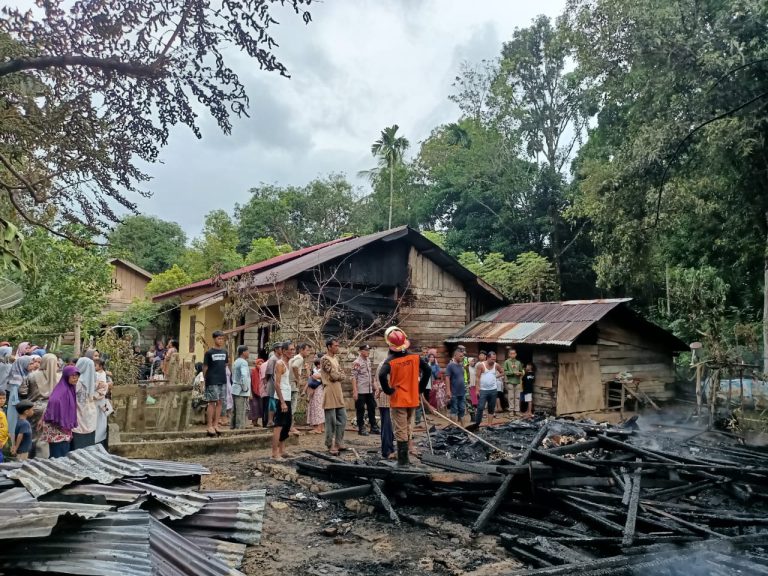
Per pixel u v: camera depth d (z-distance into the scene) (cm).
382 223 4009
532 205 3083
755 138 1314
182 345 2305
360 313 1577
